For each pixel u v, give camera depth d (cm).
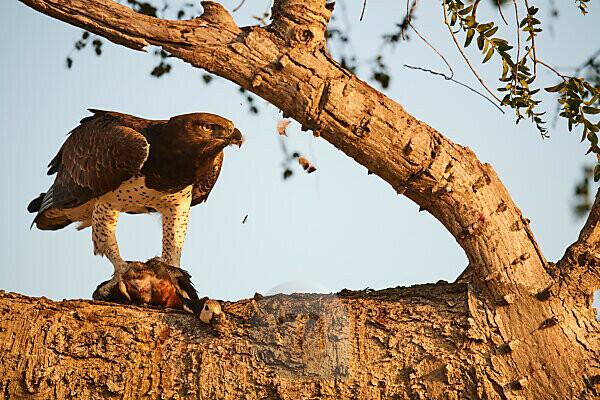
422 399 902
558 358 905
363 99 901
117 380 917
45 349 923
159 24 870
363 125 904
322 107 893
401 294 973
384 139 911
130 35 865
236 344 937
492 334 920
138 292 1208
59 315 945
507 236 943
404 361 919
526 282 935
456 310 945
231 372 922
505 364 907
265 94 906
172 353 934
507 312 930
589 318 928
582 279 934
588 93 1101
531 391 896
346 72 906
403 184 941
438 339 927
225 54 881
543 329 917
